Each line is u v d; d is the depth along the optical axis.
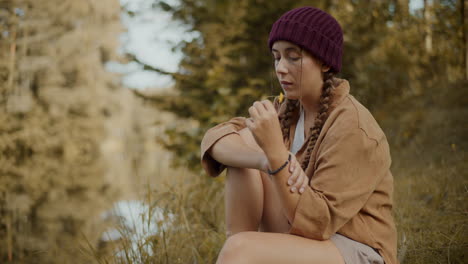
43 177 10.46
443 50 8.22
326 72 1.44
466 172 2.91
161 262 2.14
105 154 15.16
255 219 1.50
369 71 5.87
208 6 4.75
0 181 8.73
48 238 4.66
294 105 1.54
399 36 7.80
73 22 16.48
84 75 16.59
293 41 1.37
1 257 4.00
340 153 1.27
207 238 2.38
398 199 2.69
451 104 5.62
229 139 1.49
